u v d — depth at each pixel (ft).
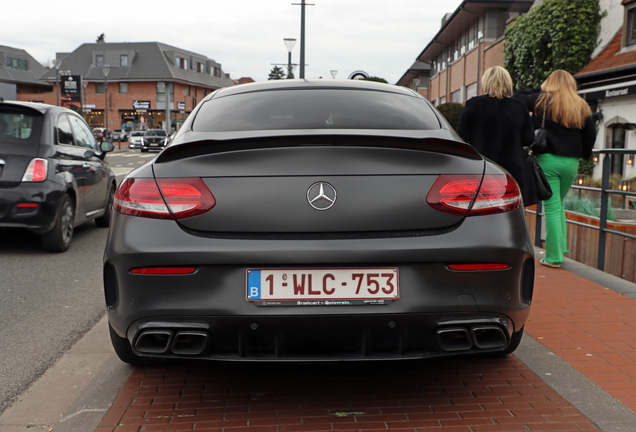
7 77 259.80
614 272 22.85
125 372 10.89
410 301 8.38
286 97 11.09
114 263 8.70
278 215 8.36
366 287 8.36
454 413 9.15
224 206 8.40
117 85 239.50
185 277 8.36
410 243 8.32
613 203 22.97
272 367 11.16
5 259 22.08
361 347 8.61
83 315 15.15
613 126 55.83
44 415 9.42
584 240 24.53
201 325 8.39
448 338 8.66
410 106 11.05
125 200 8.78
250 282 8.33
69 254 23.24
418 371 10.93
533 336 12.75
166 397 9.77
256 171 8.45
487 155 16.94
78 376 11.05
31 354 12.32
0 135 22.41
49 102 250.78
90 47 246.68
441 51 139.44
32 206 21.95
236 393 9.95
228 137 9.46
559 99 18.60
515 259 8.69
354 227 8.38
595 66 57.82
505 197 8.84
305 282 8.35
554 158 18.92
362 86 11.78
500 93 16.90
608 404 9.41
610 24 59.06
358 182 8.45
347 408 9.36
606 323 13.60
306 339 8.50
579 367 11.02
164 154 8.78
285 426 8.73
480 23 102.01
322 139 8.45
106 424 8.77
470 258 8.42
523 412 9.18
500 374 10.72
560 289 16.71
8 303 16.20
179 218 8.47
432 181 8.59
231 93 11.69
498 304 8.60
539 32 64.08
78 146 26.20
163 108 237.04
